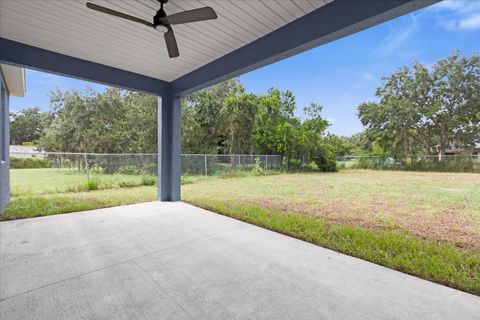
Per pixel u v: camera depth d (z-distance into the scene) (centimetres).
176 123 571
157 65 452
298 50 314
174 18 246
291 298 190
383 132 1897
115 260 257
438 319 165
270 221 411
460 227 390
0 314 167
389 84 1878
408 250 291
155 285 207
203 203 559
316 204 577
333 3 267
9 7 277
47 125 1531
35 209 483
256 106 1435
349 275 229
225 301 185
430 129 1723
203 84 459
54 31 330
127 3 272
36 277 219
